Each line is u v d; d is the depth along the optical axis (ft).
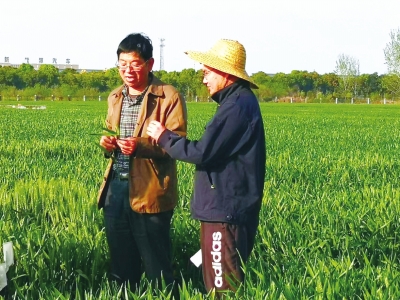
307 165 43.01
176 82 351.46
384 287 17.19
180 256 22.02
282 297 15.47
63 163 42.63
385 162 46.80
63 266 19.39
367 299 15.99
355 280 17.39
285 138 72.64
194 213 16.53
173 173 18.58
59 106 200.75
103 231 22.15
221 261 16.31
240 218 16.19
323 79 386.11
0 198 28.17
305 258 19.49
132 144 17.53
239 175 16.12
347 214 25.21
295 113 165.07
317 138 73.46
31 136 69.51
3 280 16.49
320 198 29.48
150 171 18.10
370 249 22.00
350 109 208.23
